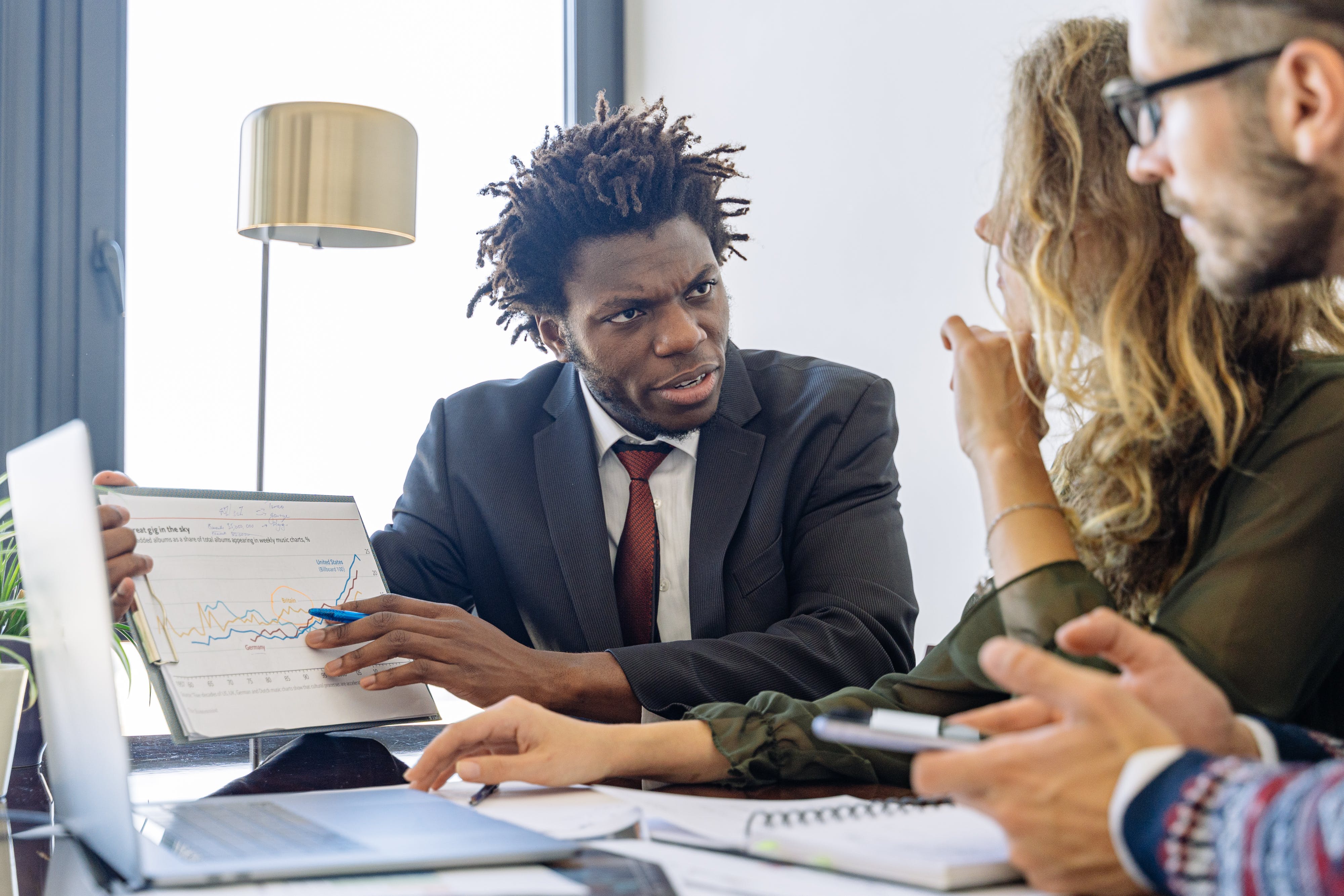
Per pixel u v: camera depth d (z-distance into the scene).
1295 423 0.83
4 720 0.98
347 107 1.74
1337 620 0.78
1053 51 0.94
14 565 1.17
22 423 2.17
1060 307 0.90
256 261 2.48
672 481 1.53
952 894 0.58
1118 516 0.90
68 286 2.23
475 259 2.73
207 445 2.43
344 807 0.78
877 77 2.43
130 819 0.59
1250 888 0.47
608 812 0.79
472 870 0.62
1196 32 0.66
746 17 2.72
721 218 1.56
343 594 1.21
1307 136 0.62
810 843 0.64
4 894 0.64
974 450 0.93
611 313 1.43
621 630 1.47
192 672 1.06
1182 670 0.62
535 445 1.58
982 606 0.87
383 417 2.62
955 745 0.59
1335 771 0.46
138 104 2.37
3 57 2.17
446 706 2.12
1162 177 0.72
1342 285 1.01
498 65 2.82
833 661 1.30
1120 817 0.52
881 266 2.42
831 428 1.52
